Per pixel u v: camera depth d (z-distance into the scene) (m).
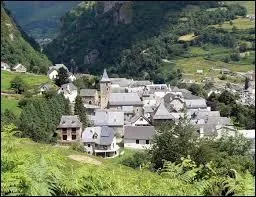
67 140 86.75
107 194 8.51
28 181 8.43
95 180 9.05
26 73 160.75
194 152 33.19
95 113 105.25
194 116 109.75
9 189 8.29
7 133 11.50
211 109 126.00
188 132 36.44
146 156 52.91
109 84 122.50
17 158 9.75
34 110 81.69
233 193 9.08
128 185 9.24
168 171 10.33
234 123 113.50
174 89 143.38
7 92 117.56
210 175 9.98
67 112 99.19
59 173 8.88
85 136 83.88
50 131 85.31
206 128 94.56
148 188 9.05
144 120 101.94
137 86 150.88
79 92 126.50
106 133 83.50
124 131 90.19
